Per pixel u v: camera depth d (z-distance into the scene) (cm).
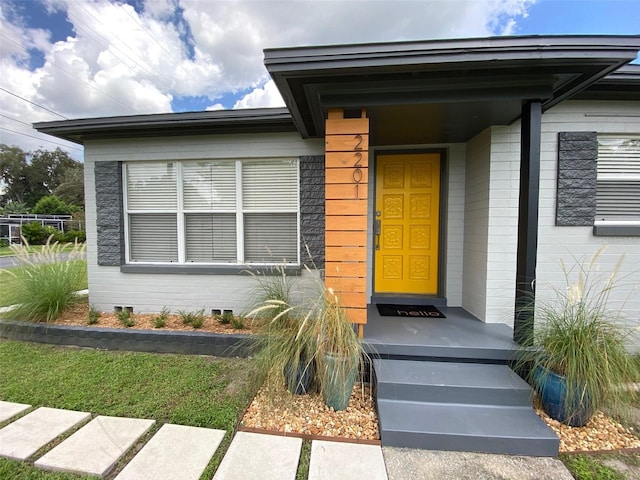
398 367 251
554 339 220
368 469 174
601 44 207
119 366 300
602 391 198
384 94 252
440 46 213
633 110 321
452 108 262
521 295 268
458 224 385
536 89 242
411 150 393
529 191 257
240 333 338
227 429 207
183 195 425
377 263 411
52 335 362
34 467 172
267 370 240
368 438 199
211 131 398
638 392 221
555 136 325
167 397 244
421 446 192
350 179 266
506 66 224
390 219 408
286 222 412
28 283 391
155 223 432
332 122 266
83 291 488
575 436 201
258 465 174
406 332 293
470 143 367
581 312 221
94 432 201
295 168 407
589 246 327
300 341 238
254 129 394
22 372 287
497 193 319
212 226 424
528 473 172
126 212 431
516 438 186
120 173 424
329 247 270
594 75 237
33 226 1752
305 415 221
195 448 187
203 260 428
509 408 218
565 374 209
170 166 424
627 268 324
